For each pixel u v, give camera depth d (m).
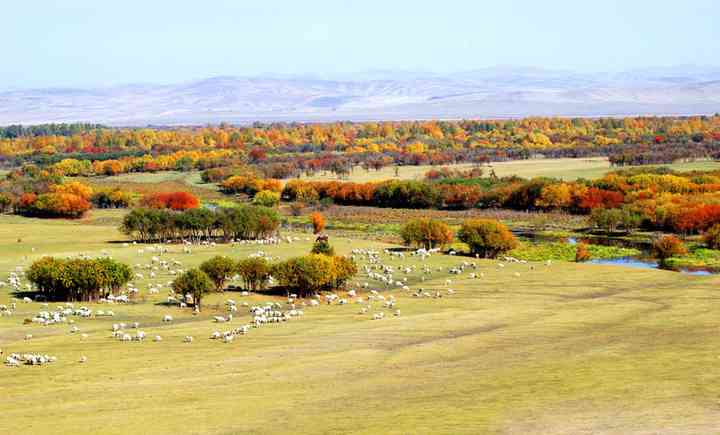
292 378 138.62
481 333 177.38
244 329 179.75
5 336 174.62
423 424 105.31
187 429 108.62
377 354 157.38
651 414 105.88
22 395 128.38
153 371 143.88
